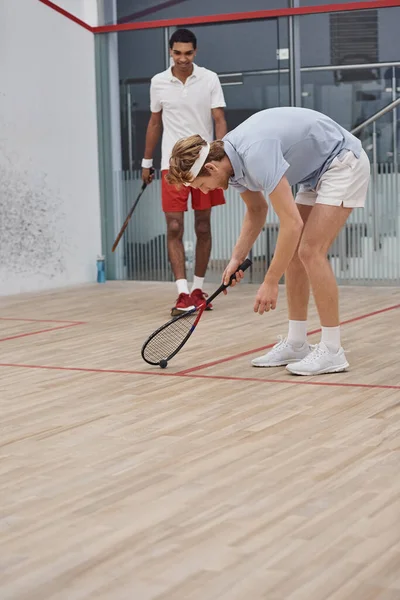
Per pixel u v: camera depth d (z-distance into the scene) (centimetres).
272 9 857
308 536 224
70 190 904
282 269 400
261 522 236
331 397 383
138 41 910
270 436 323
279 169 384
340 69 844
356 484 265
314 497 254
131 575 205
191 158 379
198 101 703
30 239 857
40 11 859
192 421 350
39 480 281
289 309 457
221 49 878
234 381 423
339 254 853
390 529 226
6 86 823
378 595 189
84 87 918
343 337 540
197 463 293
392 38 827
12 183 834
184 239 899
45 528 238
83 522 241
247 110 876
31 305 759
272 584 197
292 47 854
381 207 837
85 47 917
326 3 848
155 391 407
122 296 809
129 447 315
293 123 399
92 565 211
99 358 498
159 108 715
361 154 420
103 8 919
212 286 870
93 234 937
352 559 208
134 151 924
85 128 921
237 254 438
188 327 475
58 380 440
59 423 354
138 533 231
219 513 244
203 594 193
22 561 216
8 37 823
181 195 690
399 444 307
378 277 845
